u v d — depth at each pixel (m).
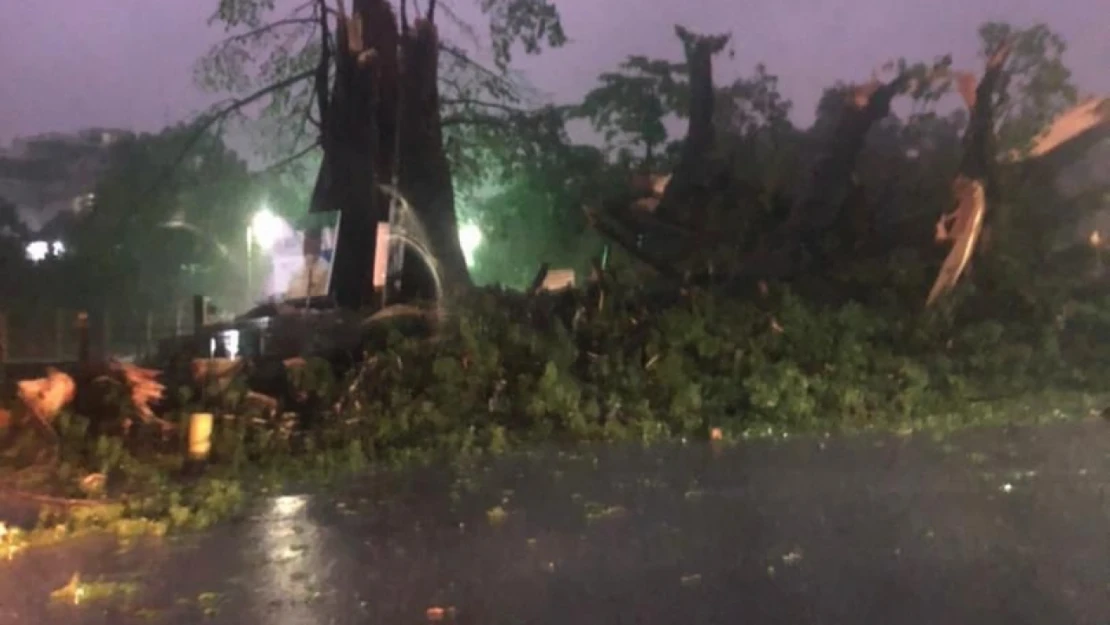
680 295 14.23
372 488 9.20
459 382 11.77
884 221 16.66
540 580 6.30
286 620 5.70
